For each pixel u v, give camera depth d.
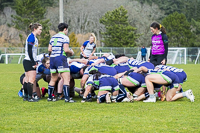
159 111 10.38
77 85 19.42
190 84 19.06
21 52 69.94
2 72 31.52
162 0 98.75
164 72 12.23
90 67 12.73
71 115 9.86
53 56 12.31
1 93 15.58
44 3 94.44
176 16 82.69
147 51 54.34
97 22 93.75
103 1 96.50
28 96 12.81
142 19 93.75
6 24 91.25
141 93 12.81
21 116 9.79
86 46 20.58
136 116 9.62
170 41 81.25
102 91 12.08
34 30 12.63
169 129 8.14
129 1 96.81
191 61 63.41
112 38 75.75
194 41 79.94
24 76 14.12
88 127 8.38
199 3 96.25
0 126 8.57
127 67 13.42
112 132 7.92
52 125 8.62
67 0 97.00
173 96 12.47
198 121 8.95
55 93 14.14
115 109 10.78
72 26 93.62
